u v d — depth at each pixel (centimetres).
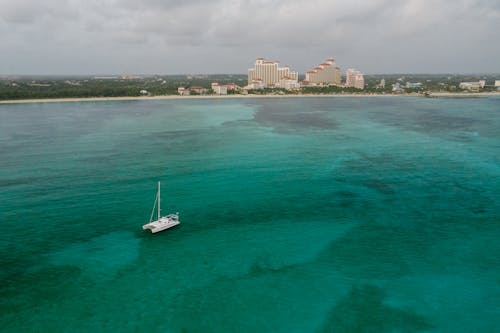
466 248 6469
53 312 4909
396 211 7962
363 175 10462
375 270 5838
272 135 16488
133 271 5775
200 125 19325
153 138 15550
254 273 5756
